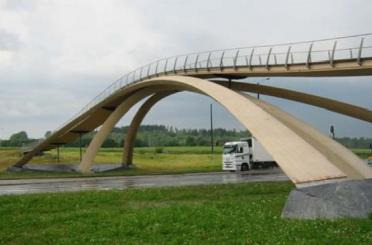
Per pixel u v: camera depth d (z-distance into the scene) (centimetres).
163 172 5403
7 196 2425
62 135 6525
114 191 2677
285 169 2150
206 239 1312
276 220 1605
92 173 5491
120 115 5644
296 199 1722
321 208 1662
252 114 2805
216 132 17525
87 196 2458
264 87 4325
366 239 1241
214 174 4997
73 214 1872
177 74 4778
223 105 3175
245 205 2012
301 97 4250
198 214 1723
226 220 1593
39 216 1886
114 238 1373
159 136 16575
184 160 8412
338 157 2608
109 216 1800
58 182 4044
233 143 5641
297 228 1412
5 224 1706
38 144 6681
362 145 11650
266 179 3962
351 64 3369
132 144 6594
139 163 7556
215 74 4416
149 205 2184
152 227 1498
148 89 5188
